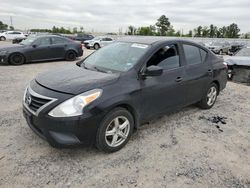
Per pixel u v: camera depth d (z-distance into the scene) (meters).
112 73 3.66
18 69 9.95
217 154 3.61
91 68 4.00
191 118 4.93
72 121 3.02
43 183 2.83
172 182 2.95
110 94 3.28
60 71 3.92
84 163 3.24
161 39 4.37
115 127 3.45
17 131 4.02
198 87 4.88
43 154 3.40
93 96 3.15
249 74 8.41
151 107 3.94
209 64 5.15
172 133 4.22
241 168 3.29
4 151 3.43
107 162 3.29
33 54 11.54
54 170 3.07
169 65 4.22
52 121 3.04
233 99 6.59
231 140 4.09
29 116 3.29
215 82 5.47
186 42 4.70
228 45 26.11
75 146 3.15
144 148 3.68
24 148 3.53
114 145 3.50
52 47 12.21
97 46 25.53
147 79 3.78
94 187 2.81
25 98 3.52
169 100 4.25
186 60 4.59
